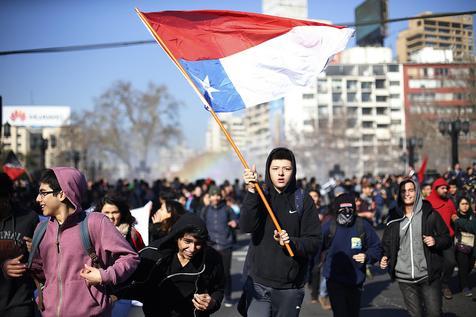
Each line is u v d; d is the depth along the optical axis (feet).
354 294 25.22
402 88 347.36
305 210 19.60
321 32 22.88
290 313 19.33
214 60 22.43
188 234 15.93
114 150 283.18
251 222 18.95
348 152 311.88
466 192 56.29
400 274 24.53
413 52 348.18
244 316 20.29
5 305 17.15
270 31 22.68
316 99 359.05
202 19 22.63
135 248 22.98
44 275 16.08
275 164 19.44
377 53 367.66
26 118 276.00
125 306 24.90
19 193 72.02
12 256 17.16
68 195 15.57
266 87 22.47
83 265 15.55
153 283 16.37
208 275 16.56
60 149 284.41
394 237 24.56
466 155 201.05
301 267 19.36
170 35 22.33
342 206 25.29
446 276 35.73
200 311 16.49
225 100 22.21
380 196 96.07
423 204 24.54
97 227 15.69
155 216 24.54
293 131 319.47
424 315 26.40
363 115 363.56
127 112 282.36
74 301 15.34
